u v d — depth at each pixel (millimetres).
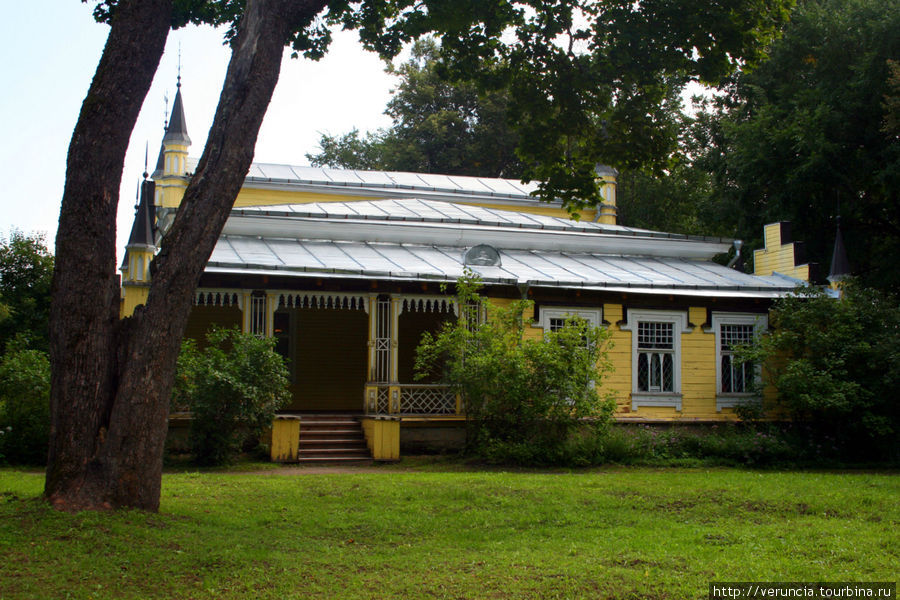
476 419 18109
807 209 32594
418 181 30781
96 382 9750
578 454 17562
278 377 16812
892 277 31578
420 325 24156
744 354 20641
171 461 16422
